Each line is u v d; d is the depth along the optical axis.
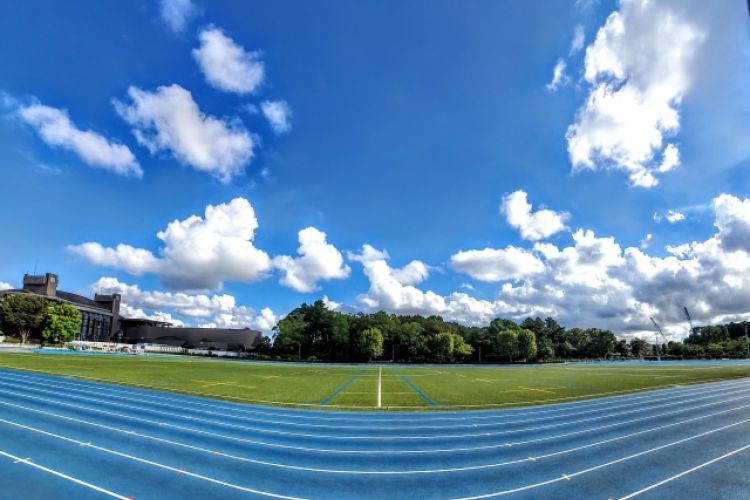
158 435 17.45
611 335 130.00
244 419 21.34
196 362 72.12
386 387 36.66
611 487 12.85
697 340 160.50
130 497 11.30
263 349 119.56
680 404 29.03
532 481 13.30
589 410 26.12
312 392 32.12
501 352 105.06
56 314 95.75
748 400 31.22
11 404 22.48
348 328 112.81
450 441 17.88
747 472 14.33
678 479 13.60
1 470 12.80
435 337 104.44
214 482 12.60
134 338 139.25
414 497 11.97
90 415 20.59
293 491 12.19
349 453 15.89
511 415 23.97
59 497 11.09
